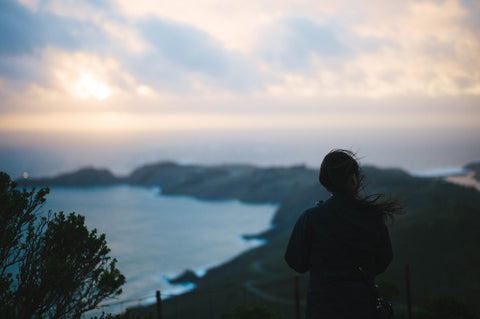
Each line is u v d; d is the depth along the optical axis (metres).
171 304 54.94
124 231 183.38
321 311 2.34
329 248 2.39
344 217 2.38
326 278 2.38
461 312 10.01
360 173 2.55
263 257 106.94
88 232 4.09
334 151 2.61
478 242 62.25
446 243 64.31
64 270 3.66
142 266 122.62
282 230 186.38
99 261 4.09
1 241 3.58
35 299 3.60
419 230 70.06
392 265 57.78
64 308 3.81
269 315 13.05
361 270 2.35
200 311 48.94
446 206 82.19
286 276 67.75
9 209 3.69
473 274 49.81
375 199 2.46
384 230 2.43
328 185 2.57
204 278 107.50
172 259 136.75
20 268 3.71
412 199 130.00
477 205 121.06
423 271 53.97
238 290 59.47
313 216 2.51
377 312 2.34
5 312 3.39
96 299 3.96
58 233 3.94
